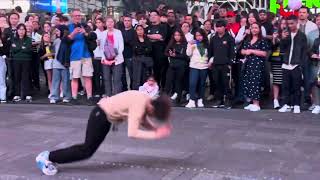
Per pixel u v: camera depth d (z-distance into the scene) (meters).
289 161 6.73
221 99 10.73
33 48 12.58
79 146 6.04
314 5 14.32
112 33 11.11
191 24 11.52
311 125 8.85
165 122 5.53
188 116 9.70
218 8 13.63
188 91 11.45
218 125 8.89
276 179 5.98
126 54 11.32
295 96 10.00
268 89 11.51
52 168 6.16
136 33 11.09
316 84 9.86
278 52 10.39
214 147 7.45
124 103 5.64
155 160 6.79
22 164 6.65
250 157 6.93
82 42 11.20
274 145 7.55
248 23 10.80
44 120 9.46
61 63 11.23
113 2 18.38
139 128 5.69
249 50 10.25
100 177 6.08
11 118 9.66
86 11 18.09
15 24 11.80
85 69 11.29
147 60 11.13
